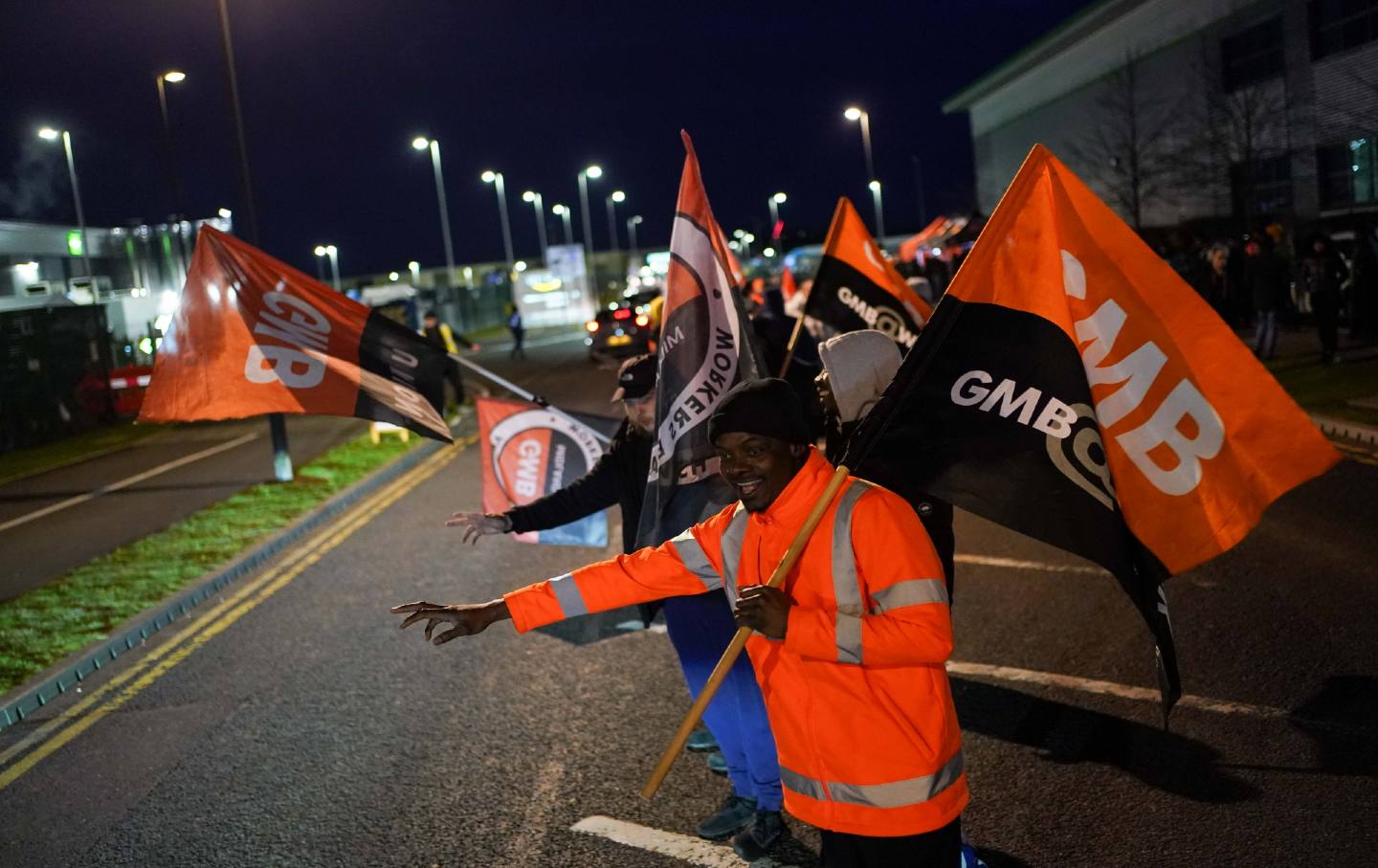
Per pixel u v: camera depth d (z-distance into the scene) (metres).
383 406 5.21
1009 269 3.44
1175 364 3.46
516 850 4.57
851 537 2.82
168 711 6.54
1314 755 4.80
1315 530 8.28
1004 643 6.53
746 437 2.86
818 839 4.44
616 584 3.28
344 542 10.80
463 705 6.21
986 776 4.88
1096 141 43.06
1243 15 32.81
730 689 4.37
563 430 6.32
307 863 4.60
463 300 66.19
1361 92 28.08
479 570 9.30
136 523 12.76
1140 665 6.00
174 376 5.23
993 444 3.41
